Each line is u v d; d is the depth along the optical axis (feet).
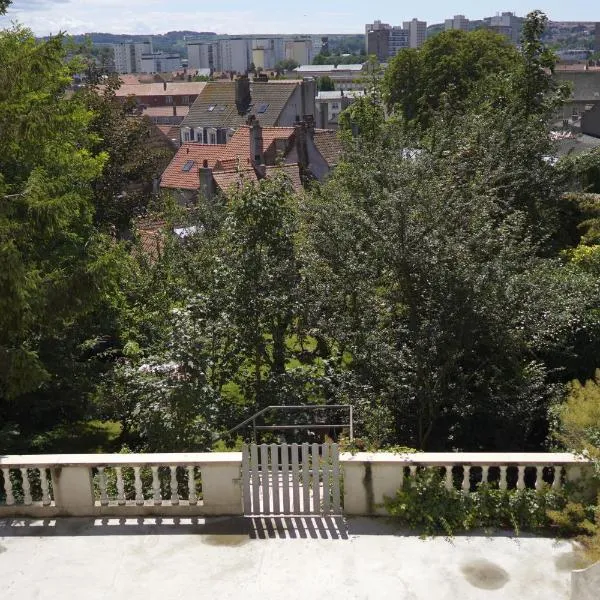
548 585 24.25
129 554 26.18
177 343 36.96
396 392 39.45
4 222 33.65
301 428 41.32
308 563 25.50
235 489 28.12
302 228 47.88
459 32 179.11
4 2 48.11
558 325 41.37
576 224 72.64
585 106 214.48
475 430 42.11
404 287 41.27
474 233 41.63
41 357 42.19
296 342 49.29
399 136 61.00
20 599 24.03
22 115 37.37
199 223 60.29
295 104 203.51
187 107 316.40
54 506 28.48
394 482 27.81
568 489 27.45
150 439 36.06
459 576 24.73
